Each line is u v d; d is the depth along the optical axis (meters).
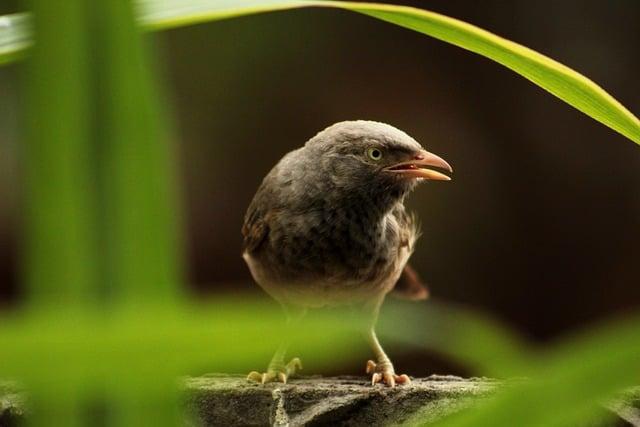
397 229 2.97
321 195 2.95
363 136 2.96
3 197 3.68
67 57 0.97
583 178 3.93
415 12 1.97
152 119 0.98
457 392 2.89
